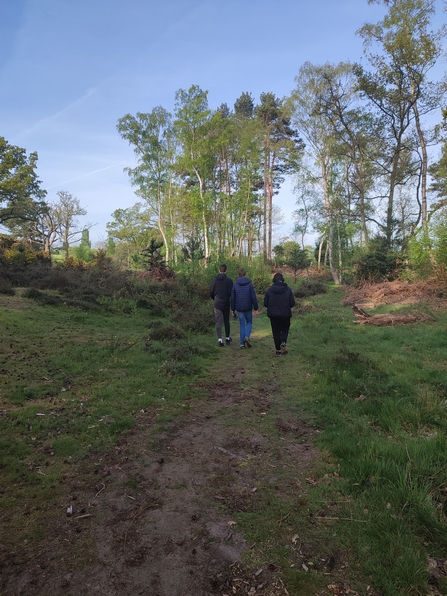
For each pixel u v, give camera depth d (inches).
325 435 146.9
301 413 176.1
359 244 1184.8
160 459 131.0
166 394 195.8
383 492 106.5
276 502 108.0
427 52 787.4
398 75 858.1
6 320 342.6
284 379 231.9
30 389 186.2
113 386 199.2
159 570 83.7
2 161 1521.9
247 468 127.3
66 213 1830.7
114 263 1221.1
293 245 1996.8
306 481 118.7
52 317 390.6
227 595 77.4
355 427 152.6
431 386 195.6
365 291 694.5
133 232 1870.1
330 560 86.0
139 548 90.1
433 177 1032.8
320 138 1160.2
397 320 410.6
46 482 114.2
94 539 92.7
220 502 108.5
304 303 622.5
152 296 559.2
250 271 949.2
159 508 105.2
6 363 226.7
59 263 1054.4
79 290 554.3
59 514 101.0
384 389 187.2
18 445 133.6
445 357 258.4
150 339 327.6
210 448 141.6
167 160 1392.7
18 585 78.5
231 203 1284.4
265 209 1652.3
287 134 1636.3
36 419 155.9
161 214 1477.6
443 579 79.3
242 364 271.3
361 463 119.3
